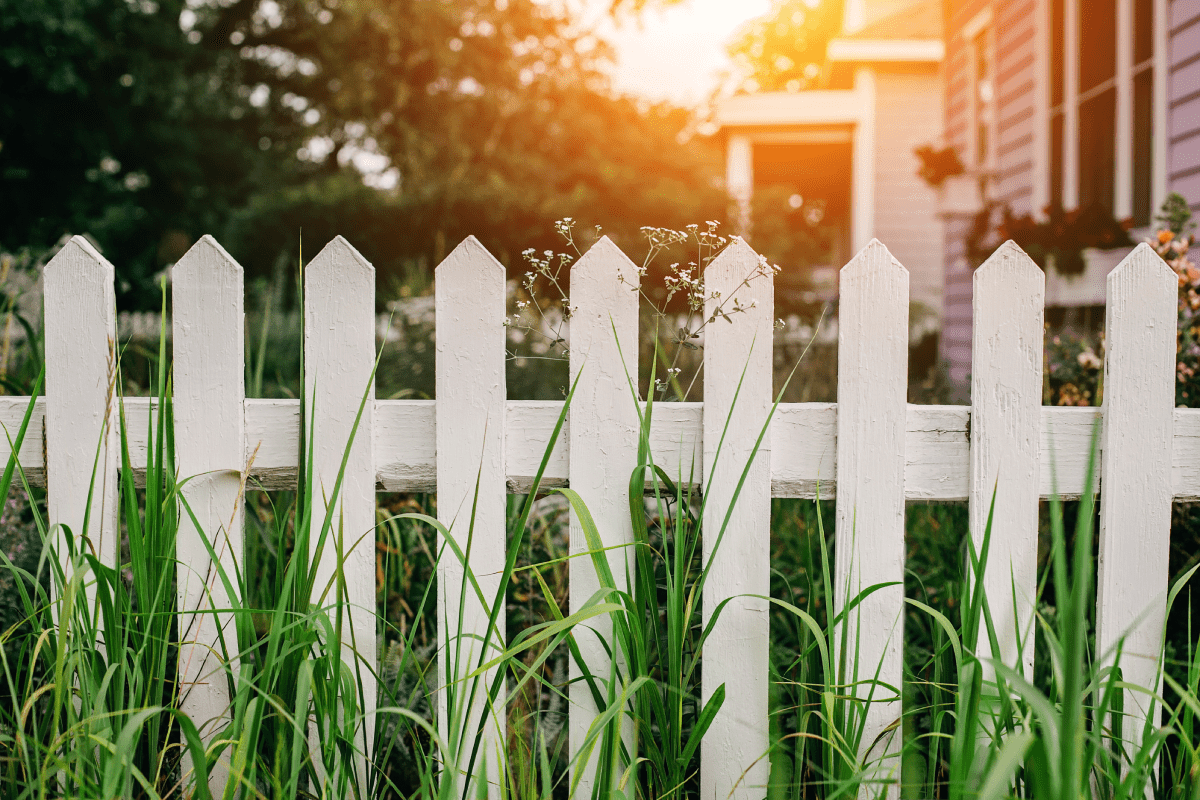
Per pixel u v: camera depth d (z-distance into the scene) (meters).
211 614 1.48
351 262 1.47
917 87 11.48
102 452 1.50
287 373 3.82
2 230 11.68
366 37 14.38
